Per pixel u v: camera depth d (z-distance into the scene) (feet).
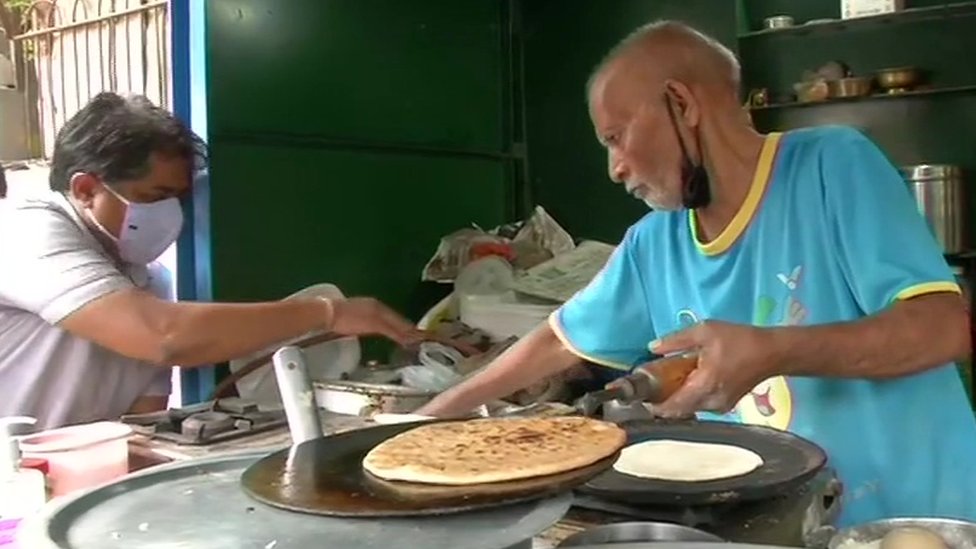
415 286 9.77
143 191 6.63
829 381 4.77
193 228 7.88
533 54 11.03
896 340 3.94
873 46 10.08
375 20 9.23
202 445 5.98
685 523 3.43
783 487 3.49
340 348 8.05
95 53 8.68
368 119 9.23
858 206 4.53
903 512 4.67
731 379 3.70
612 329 5.62
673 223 5.39
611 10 10.64
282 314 6.35
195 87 7.85
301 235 8.62
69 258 6.20
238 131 8.05
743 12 10.25
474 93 10.44
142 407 7.36
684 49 4.89
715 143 4.92
